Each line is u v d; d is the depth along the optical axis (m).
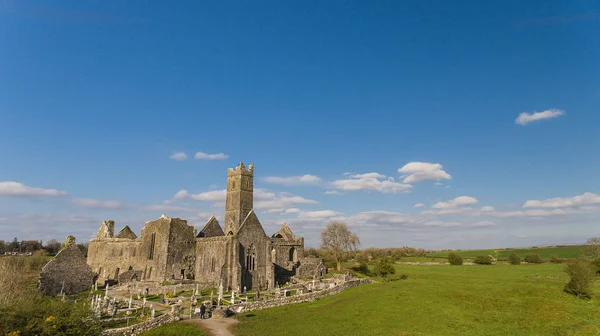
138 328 39.97
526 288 62.44
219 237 77.88
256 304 54.12
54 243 191.12
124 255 95.31
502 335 40.66
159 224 84.38
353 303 55.78
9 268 57.28
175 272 80.31
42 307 33.72
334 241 119.25
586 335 40.34
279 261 101.25
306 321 46.19
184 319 46.88
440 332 41.25
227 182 97.25
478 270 109.00
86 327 34.22
